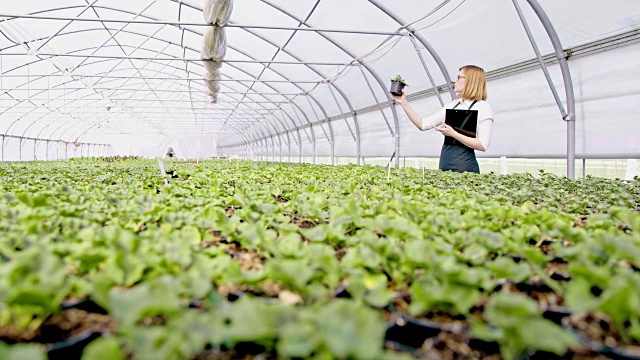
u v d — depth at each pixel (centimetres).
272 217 227
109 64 1853
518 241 178
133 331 85
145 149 4888
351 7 940
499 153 941
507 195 387
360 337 84
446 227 207
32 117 2670
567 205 312
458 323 114
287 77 1703
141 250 143
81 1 1140
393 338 112
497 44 824
